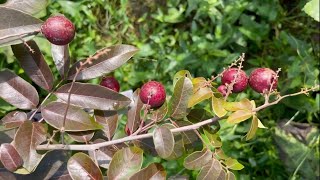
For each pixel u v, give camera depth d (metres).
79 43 0.59
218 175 0.30
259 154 0.58
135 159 0.29
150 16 0.63
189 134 0.33
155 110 0.31
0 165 0.31
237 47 0.63
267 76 0.30
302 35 0.64
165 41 0.62
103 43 0.61
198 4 0.61
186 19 0.64
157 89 0.30
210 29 0.63
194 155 0.30
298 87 0.59
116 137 0.35
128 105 0.32
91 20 0.60
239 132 0.57
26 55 0.31
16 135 0.29
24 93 0.31
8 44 0.29
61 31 0.28
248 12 0.65
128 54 0.31
